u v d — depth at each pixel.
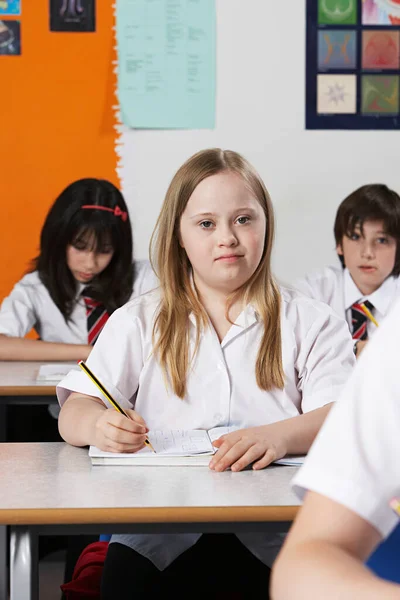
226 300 1.40
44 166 3.13
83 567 1.42
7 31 3.10
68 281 2.96
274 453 1.15
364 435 0.54
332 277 3.16
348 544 0.52
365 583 0.47
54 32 3.11
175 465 1.16
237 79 3.16
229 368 1.38
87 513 0.93
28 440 2.76
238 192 1.35
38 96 3.12
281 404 1.39
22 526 0.97
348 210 3.15
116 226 2.98
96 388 1.35
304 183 3.19
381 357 0.55
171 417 1.37
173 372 1.37
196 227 1.36
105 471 1.12
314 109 3.18
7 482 1.06
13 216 3.12
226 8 3.13
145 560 1.27
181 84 3.15
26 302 2.97
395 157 3.21
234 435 1.19
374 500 0.52
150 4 3.12
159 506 0.95
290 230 3.19
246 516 0.95
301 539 0.52
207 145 3.17
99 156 3.14
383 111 3.20
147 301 1.45
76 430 1.25
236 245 1.35
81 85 3.13
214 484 1.06
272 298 1.41
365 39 3.17
